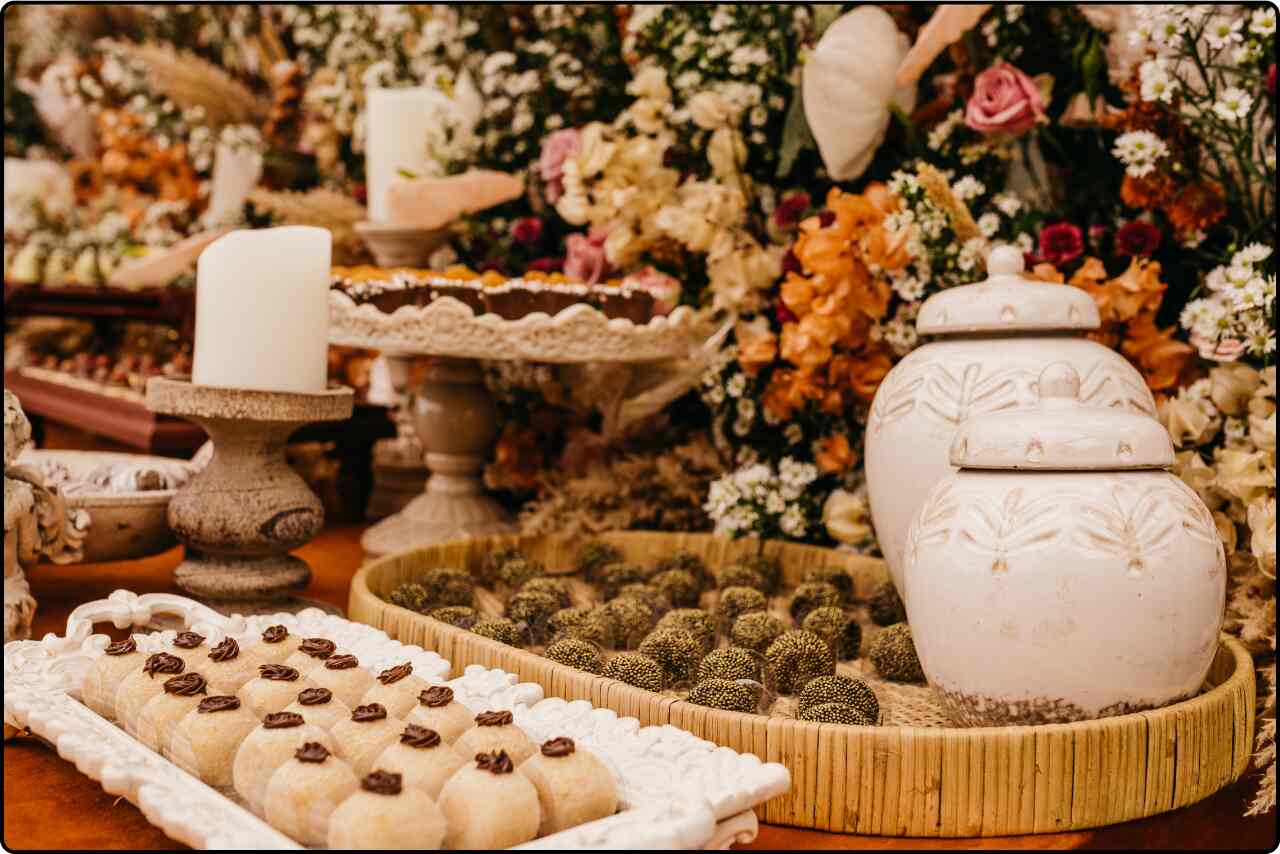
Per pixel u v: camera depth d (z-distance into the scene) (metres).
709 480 1.36
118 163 2.37
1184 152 1.07
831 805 0.67
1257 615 0.92
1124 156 1.03
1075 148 1.20
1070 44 1.18
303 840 0.57
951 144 1.19
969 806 0.66
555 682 0.78
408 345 1.14
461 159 1.57
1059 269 1.13
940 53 1.24
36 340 2.41
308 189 2.00
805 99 1.19
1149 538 0.69
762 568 1.18
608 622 0.97
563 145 1.40
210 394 0.96
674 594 1.08
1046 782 0.66
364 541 1.38
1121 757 0.67
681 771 0.62
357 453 1.61
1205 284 1.07
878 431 0.92
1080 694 0.69
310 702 0.67
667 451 1.43
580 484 1.33
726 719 0.69
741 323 1.24
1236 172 1.11
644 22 1.36
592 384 1.40
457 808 0.57
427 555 1.16
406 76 1.79
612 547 1.24
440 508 1.38
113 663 0.74
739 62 1.25
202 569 1.01
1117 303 1.04
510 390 1.53
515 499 1.61
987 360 0.86
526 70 1.65
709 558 1.23
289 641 0.79
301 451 1.57
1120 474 0.72
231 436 1.01
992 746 0.65
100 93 2.46
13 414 0.92
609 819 0.57
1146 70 1.00
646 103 1.32
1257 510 0.90
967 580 0.71
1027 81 1.10
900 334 1.12
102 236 2.29
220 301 0.97
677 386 1.33
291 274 0.98
